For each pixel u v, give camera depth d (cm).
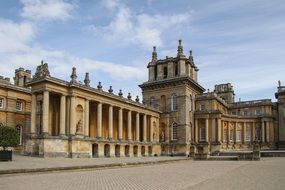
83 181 1836
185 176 2178
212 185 1659
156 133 6844
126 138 6166
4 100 5112
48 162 3100
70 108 4459
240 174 2330
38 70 4478
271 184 1698
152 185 1667
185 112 6662
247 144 8162
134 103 5938
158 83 6994
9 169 2127
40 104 4669
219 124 7050
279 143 7975
